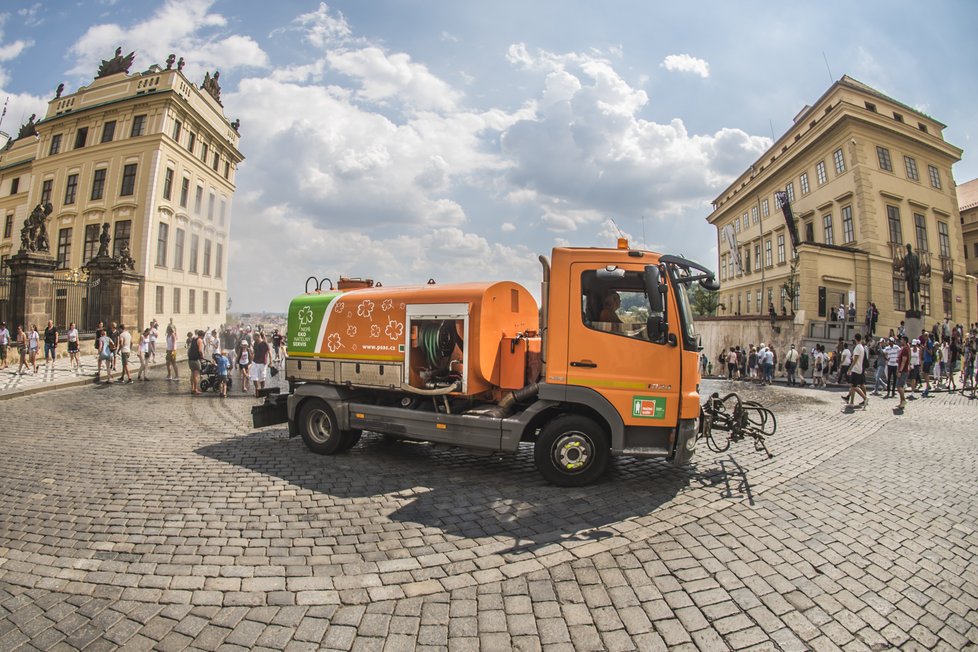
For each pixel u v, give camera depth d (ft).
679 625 9.91
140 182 114.32
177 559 12.43
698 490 18.33
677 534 14.25
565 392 18.37
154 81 118.52
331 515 15.51
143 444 25.18
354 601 10.66
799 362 68.54
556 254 18.83
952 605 10.82
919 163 112.06
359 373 22.67
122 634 9.48
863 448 25.66
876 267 100.63
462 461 22.35
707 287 18.85
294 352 24.91
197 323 131.13
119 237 114.21
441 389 20.47
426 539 13.79
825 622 10.09
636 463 22.12
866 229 102.17
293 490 17.90
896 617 10.32
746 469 21.33
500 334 20.76
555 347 18.56
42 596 10.80
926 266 104.88
